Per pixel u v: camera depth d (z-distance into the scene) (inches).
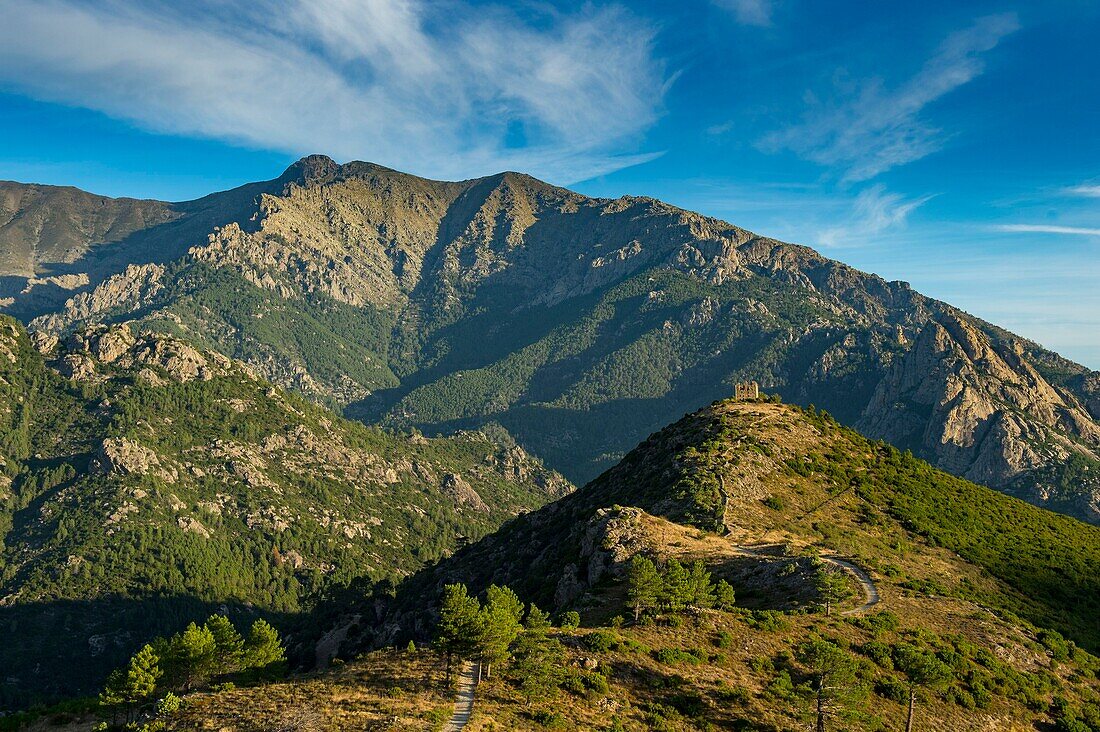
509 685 2679.6
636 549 4387.3
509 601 3191.4
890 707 2881.4
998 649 3523.6
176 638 3622.0
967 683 3147.1
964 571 4849.9
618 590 3855.8
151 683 3371.1
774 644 3169.3
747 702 2711.6
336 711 2461.9
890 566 4439.0
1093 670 3614.7
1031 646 3629.4
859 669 2989.7
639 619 3299.7
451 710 2466.8
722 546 4525.1
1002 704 3078.2
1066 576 5182.1
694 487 5339.6
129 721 3304.6
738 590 3919.8
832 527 5132.9
